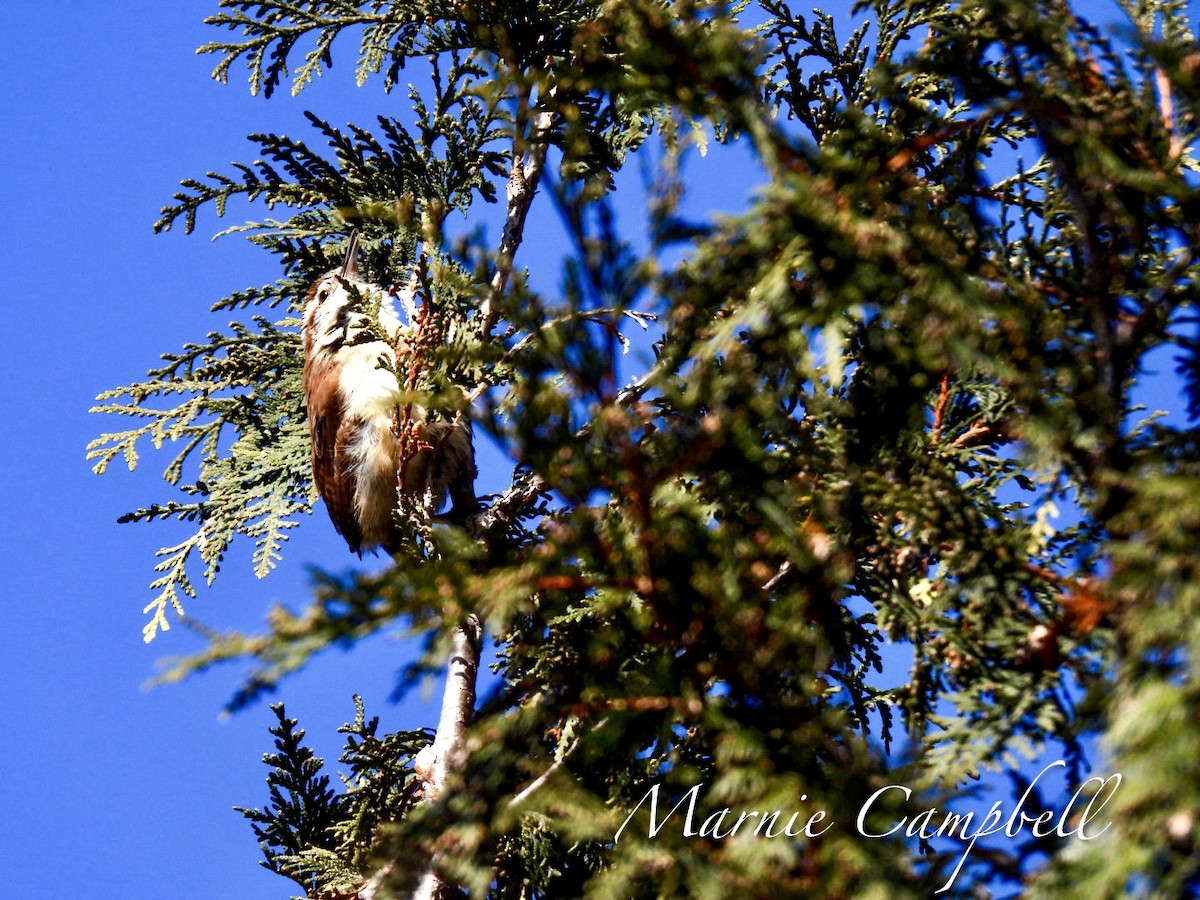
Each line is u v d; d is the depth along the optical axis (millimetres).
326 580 3908
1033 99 4410
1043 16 4402
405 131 9938
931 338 4098
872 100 6316
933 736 4145
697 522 4316
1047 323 4293
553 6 8602
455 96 9688
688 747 5176
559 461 4270
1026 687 4125
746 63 4309
